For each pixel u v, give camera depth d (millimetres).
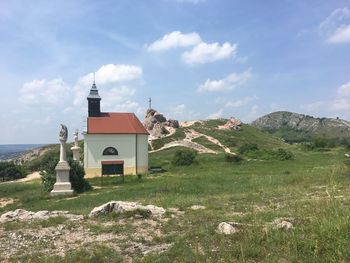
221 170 39719
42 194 28703
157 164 53156
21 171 54188
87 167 44688
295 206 12789
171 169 46812
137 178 38562
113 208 12758
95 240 9680
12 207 24328
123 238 9766
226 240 8953
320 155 58062
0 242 9914
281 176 25625
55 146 97188
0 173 51844
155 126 80750
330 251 7492
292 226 9516
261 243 8453
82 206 20422
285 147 79562
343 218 8977
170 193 22234
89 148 44969
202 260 7652
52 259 8172
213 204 14719
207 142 76250
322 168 30125
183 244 8734
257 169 37844
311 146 74062
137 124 47500
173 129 82625
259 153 55812
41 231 10805
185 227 10578
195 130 84312
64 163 28812
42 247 9266
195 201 15812
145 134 46781
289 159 51031
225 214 12281
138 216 11953
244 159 51375
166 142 74875
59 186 28375
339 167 23438
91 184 36344
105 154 45375
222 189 22141
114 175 43844
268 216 11227
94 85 49125
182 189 23344
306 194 16328
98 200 22172
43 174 30906
